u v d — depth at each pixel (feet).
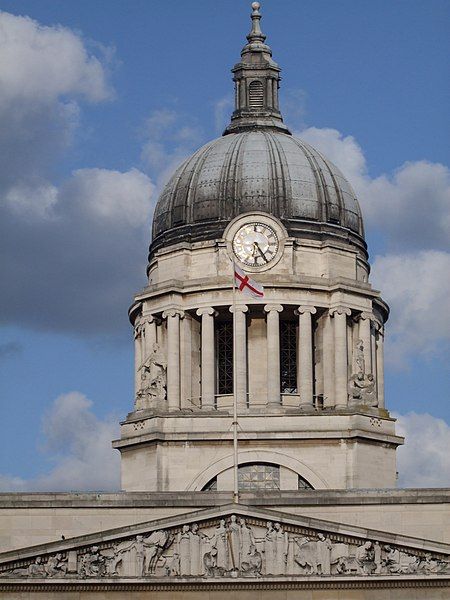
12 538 603.26
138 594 567.59
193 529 572.10
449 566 566.36
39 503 606.14
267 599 567.59
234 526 571.28
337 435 655.76
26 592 564.71
